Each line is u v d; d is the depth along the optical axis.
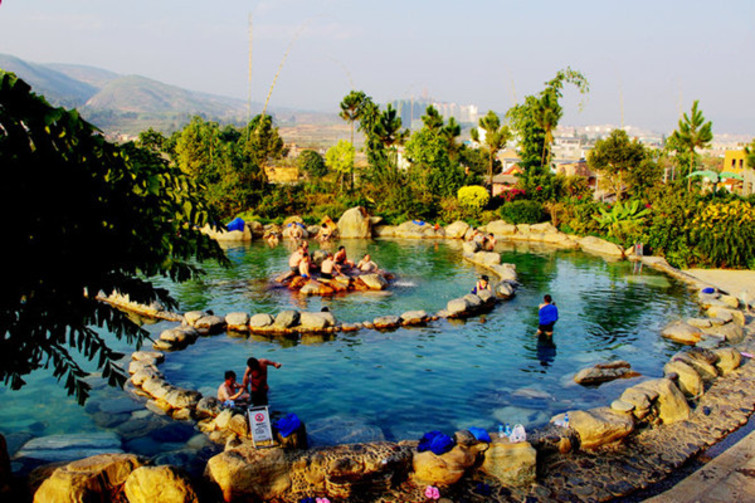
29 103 6.99
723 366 14.95
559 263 31.48
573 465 10.09
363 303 21.97
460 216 45.66
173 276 8.91
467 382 14.27
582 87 54.12
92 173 7.84
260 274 26.94
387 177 50.31
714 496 9.01
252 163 47.25
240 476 8.76
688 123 47.25
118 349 16.39
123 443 10.81
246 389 12.67
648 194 41.66
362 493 9.14
